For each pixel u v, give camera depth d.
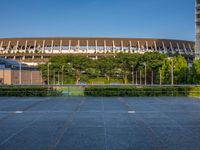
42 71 83.25
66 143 7.73
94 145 7.50
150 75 81.12
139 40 113.81
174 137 8.47
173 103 18.75
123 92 24.83
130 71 90.12
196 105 17.47
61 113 13.79
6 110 15.01
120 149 7.12
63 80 85.25
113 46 112.12
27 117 12.51
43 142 7.85
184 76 56.59
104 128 9.89
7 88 24.42
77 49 110.31
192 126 10.31
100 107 16.34
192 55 109.62
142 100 20.92
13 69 68.00
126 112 14.16
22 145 7.53
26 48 113.25
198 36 62.00
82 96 24.30
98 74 88.44
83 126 10.27
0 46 114.62
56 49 111.81
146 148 7.21
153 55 79.31
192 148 7.22
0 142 7.86
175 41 118.50
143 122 11.16
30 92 24.72
